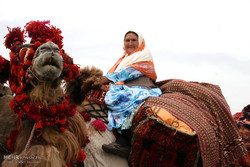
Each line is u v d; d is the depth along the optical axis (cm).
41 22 238
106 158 278
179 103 300
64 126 223
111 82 351
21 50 221
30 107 214
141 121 280
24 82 218
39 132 216
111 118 302
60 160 214
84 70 332
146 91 325
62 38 247
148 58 374
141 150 278
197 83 373
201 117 295
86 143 261
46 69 205
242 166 341
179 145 270
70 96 328
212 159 284
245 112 515
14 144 225
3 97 257
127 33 403
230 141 326
